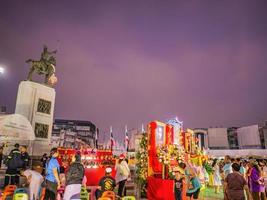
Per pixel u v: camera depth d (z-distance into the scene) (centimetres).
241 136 5925
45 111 2270
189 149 1934
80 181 776
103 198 758
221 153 3938
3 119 1384
